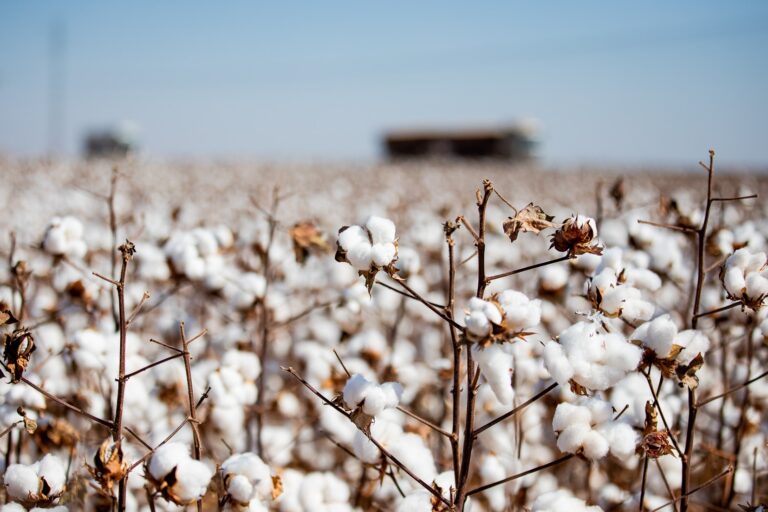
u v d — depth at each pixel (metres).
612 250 2.32
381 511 2.57
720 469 2.92
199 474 1.68
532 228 1.73
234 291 3.29
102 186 10.78
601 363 1.72
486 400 2.87
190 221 6.64
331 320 4.38
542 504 1.92
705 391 3.26
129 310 3.56
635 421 2.15
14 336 1.80
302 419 3.76
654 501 2.46
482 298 1.72
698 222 3.29
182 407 3.20
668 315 1.86
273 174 17.47
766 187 12.08
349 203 10.53
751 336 2.94
